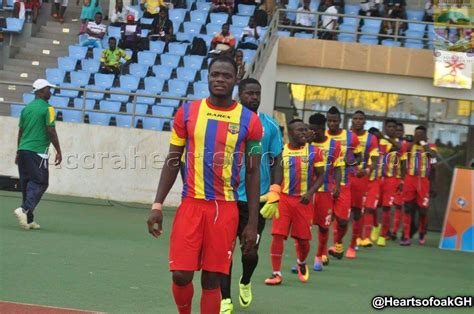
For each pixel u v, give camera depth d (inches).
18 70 1227.2
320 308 483.5
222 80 350.0
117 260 594.9
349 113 1166.3
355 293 544.7
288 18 1250.0
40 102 695.1
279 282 554.6
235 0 1314.0
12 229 700.7
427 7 1219.2
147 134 1017.5
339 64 1130.0
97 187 1021.8
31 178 700.7
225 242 349.7
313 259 699.4
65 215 845.8
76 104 1113.4
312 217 576.1
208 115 351.9
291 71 1146.0
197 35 1238.3
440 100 1157.1
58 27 1328.7
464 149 1157.1
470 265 748.0
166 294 484.4
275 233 553.9
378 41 1213.7
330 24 1197.1
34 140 696.4
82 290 478.9
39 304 433.1
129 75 1144.2
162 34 1233.4
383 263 714.8
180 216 351.3
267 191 478.0
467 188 872.3
